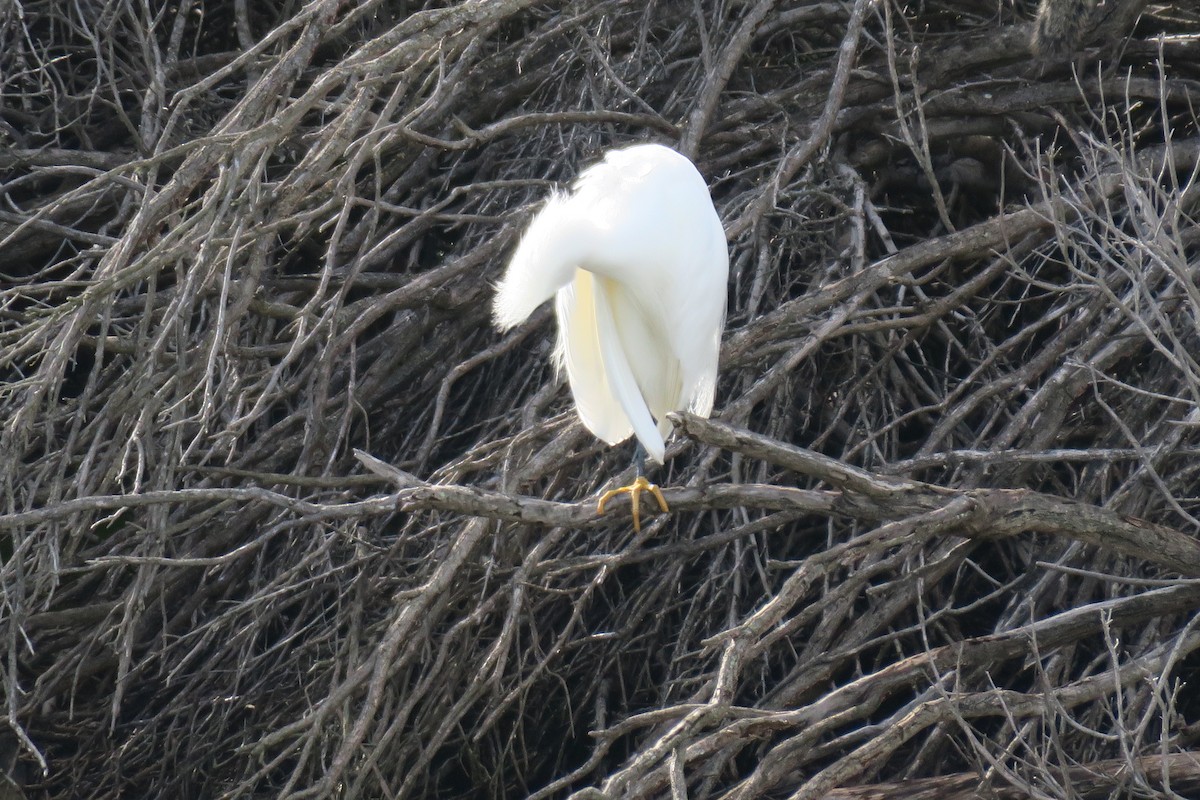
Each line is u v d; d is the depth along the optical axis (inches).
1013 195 486.9
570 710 379.6
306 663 410.0
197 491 257.1
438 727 363.3
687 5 508.4
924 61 471.2
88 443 397.4
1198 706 394.3
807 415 419.8
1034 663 319.3
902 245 503.8
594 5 452.4
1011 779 250.4
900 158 493.0
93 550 393.4
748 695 402.3
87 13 530.0
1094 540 281.9
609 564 346.0
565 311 305.0
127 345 346.3
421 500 254.4
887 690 295.9
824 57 533.0
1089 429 420.2
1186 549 284.4
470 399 443.8
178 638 355.6
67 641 402.6
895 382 431.5
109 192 466.3
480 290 422.3
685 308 291.7
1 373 490.0
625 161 308.7
